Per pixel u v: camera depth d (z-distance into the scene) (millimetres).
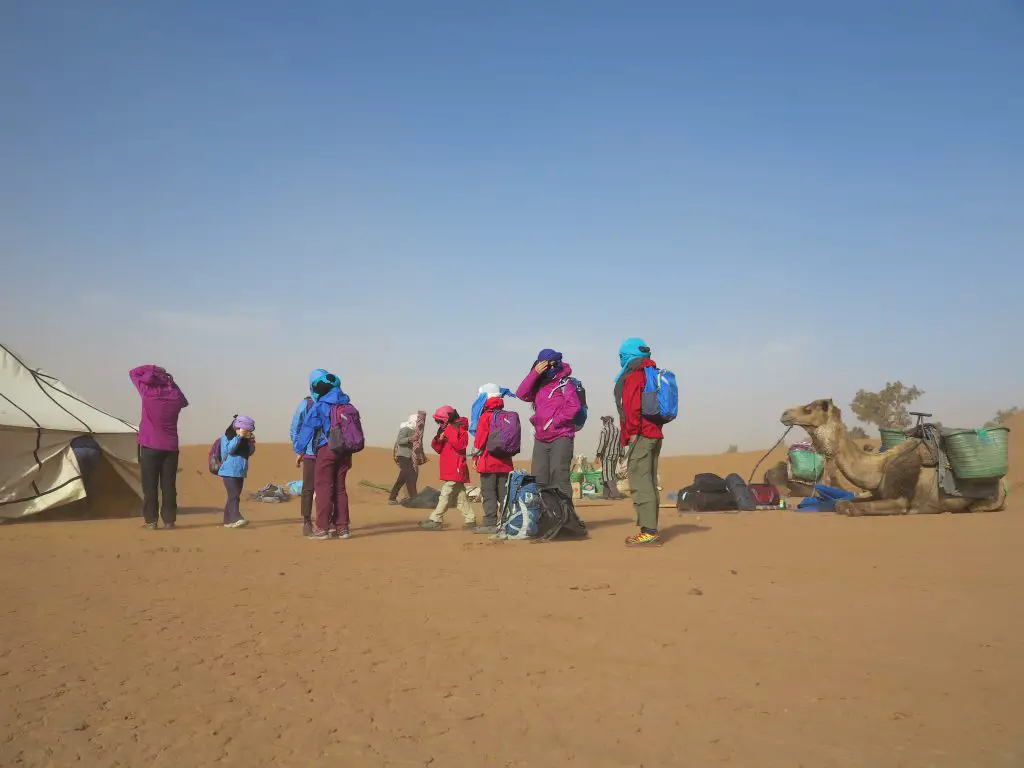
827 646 5238
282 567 8867
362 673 4820
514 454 13102
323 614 6371
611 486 22703
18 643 5496
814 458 20188
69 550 10477
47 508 15906
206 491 27625
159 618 6250
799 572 8016
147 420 13898
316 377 12445
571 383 11977
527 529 11289
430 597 7016
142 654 5230
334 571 8555
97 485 17266
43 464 16031
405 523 15625
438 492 21125
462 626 5922
